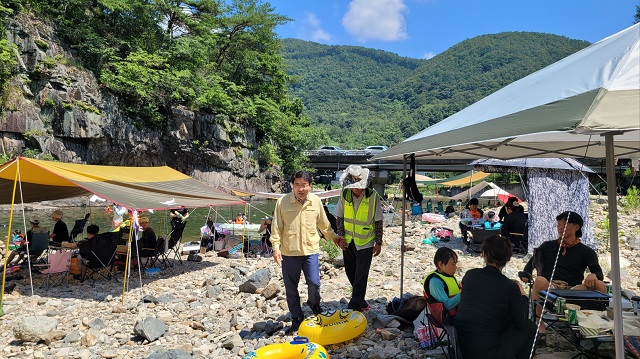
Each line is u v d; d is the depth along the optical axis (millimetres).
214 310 7043
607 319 4016
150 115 44781
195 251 12664
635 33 3078
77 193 11477
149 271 10398
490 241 4031
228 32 57188
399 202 37188
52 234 11102
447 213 25047
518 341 3768
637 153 6316
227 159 51281
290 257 5602
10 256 10227
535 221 11000
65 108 37219
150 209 8570
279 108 65938
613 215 2805
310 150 73062
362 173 5828
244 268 10039
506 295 3838
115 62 43188
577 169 11031
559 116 2531
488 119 3453
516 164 11258
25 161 8367
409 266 10195
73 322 6480
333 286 8305
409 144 5152
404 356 4691
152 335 5711
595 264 5102
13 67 34188
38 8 39281
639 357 3512
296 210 5574
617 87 2455
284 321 6211
